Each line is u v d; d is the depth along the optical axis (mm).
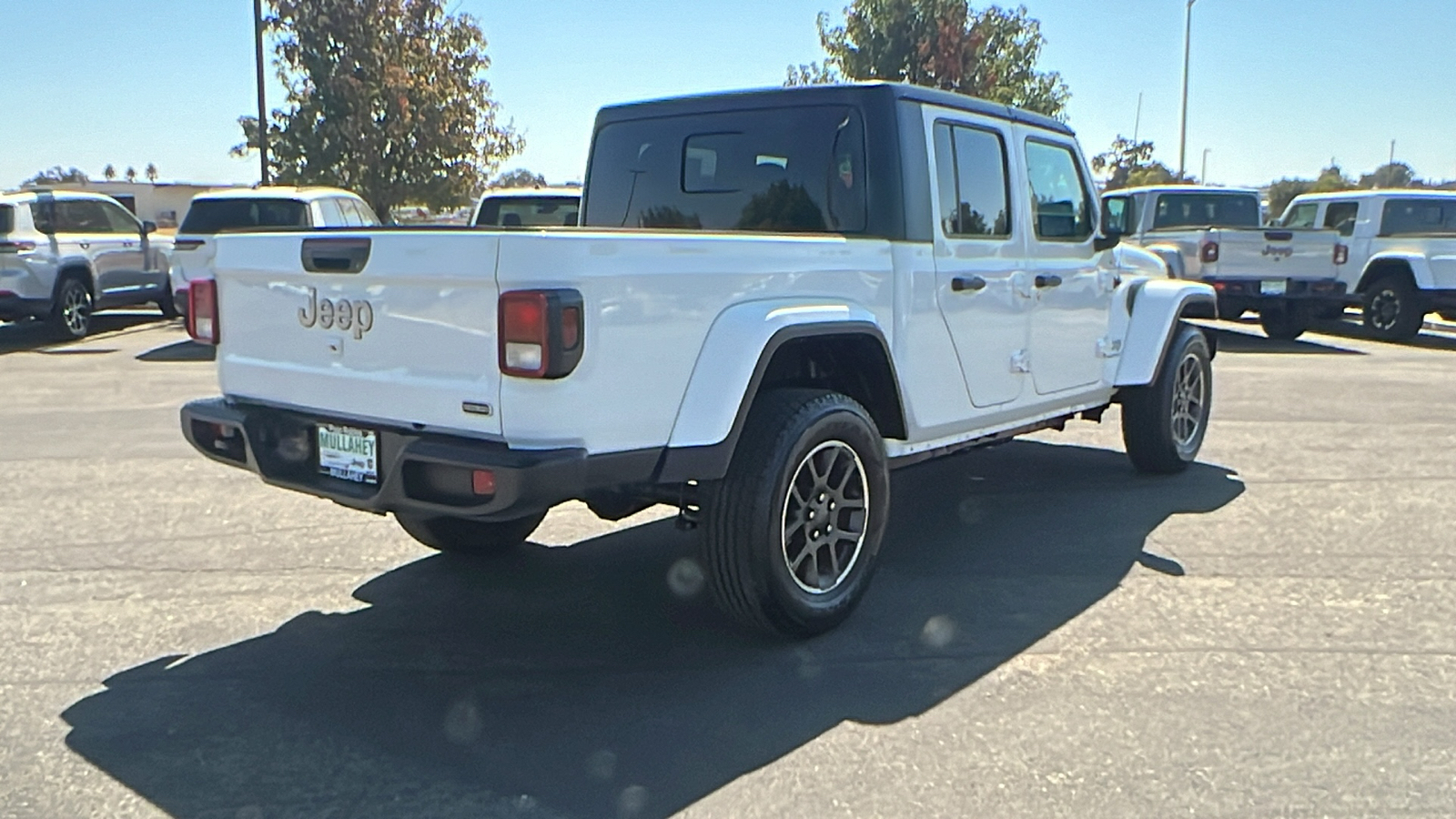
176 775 3248
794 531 4141
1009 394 5457
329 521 5926
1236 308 14578
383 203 23469
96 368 12016
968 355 5094
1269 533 5691
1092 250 6066
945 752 3395
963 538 5645
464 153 24094
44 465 7234
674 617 4539
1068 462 7438
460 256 3459
